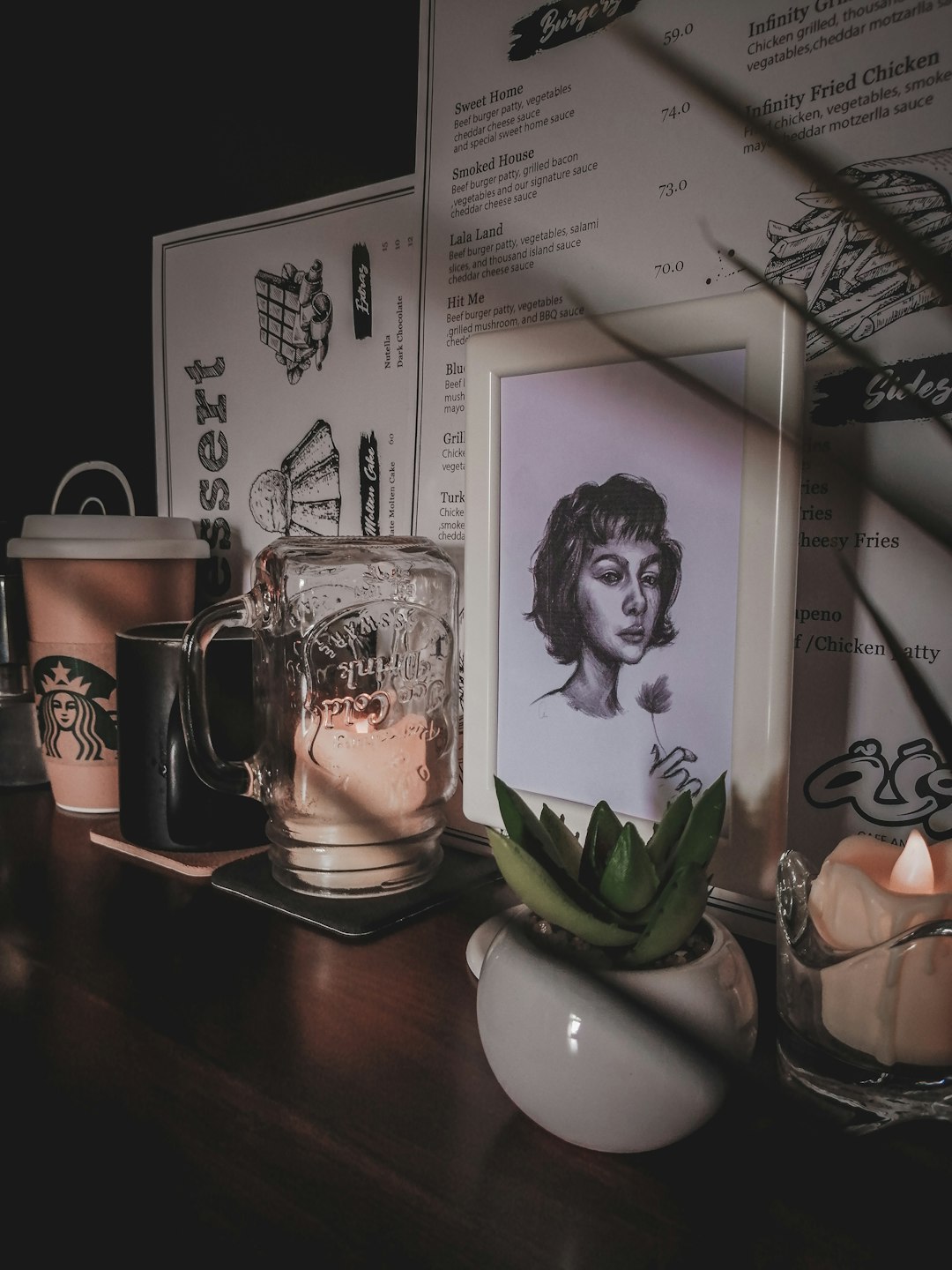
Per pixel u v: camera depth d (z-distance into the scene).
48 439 0.98
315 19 0.69
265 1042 0.39
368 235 0.67
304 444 0.73
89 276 0.90
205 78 0.77
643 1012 0.31
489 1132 0.34
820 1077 0.35
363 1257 0.30
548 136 0.56
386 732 0.55
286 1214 0.32
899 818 0.47
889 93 0.44
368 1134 0.33
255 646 0.60
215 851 0.62
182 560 0.73
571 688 0.53
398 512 0.67
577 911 0.32
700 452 0.46
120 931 0.51
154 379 0.84
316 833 0.54
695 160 0.51
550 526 0.52
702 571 0.47
